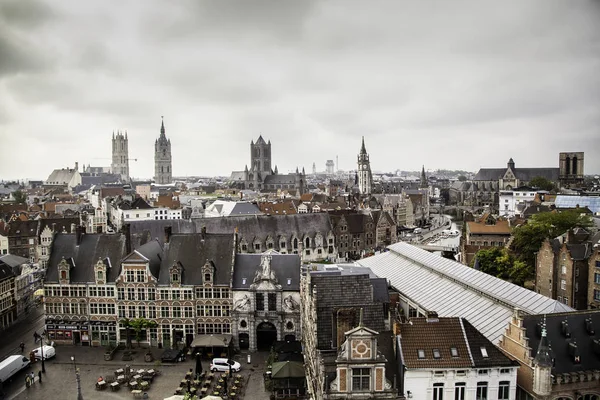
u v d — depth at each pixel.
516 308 55.00
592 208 187.50
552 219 128.50
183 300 92.38
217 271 92.62
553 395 51.03
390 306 71.12
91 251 97.75
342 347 49.91
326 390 49.84
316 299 59.94
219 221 145.50
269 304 90.25
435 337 51.78
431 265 88.19
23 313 114.94
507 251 124.69
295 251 152.38
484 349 51.22
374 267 102.50
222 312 92.12
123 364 85.06
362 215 185.38
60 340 95.31
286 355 78.12
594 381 51.97
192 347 89.94
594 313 57.03
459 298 71.94
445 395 50.19
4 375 76.69
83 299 94.31
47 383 77.62
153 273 93.19
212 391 73.75
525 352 52.06
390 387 50.44
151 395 73.06
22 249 170.88
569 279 99.81
